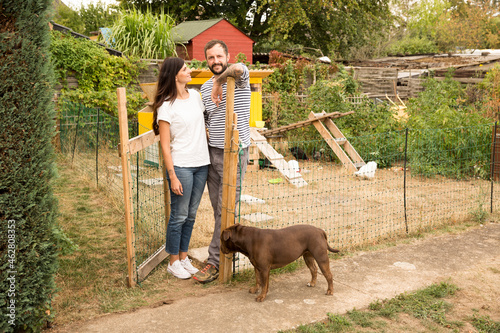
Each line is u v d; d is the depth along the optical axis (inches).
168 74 146.5
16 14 104.8
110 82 462.0
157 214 221.1
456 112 397.1
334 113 390.6
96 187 295.0
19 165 109.3
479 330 125.0
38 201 115.8
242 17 1053.8
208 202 271.6
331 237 207.8
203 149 154.6
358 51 1422.2
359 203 278.1
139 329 122.7
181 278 158.7
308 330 121.3
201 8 1054.4
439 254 188.4
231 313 132.5
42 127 114.1
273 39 1101.7
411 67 901.8
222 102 155.3
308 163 405.7
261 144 359.3
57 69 426.0
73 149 387.5
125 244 196.5
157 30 520.4
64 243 151.7
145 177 287.1
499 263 178.7
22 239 111.9
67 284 152.2
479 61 775.1
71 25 1402.6
